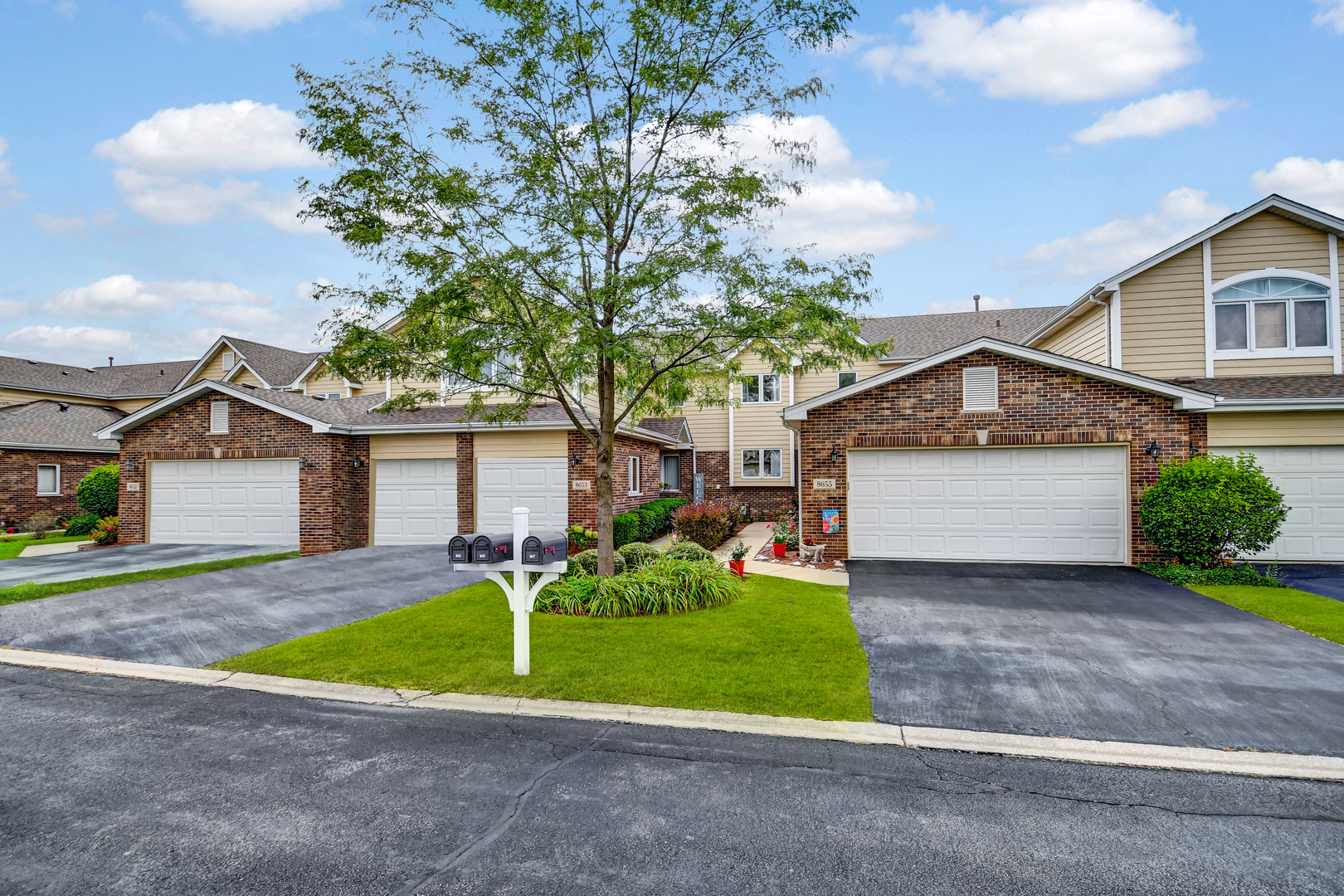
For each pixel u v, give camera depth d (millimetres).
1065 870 3529
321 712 5820
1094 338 15828
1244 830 3947
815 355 9758
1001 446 12875
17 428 22594
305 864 3553
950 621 8680
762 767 4762
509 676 6520
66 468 23203
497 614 8953
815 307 8828
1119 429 12352
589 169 9648
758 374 24578
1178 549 11430
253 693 6328
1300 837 3867
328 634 8109
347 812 4113
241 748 5074
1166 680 6438
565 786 4465
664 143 9773
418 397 10117
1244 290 14227
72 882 3396
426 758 4891
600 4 9102
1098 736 5242
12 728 5473
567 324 9383
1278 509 10914
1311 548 12711
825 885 3387
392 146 9000
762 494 24531
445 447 16422
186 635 8234
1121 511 12461
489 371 10656
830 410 13508
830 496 13500
